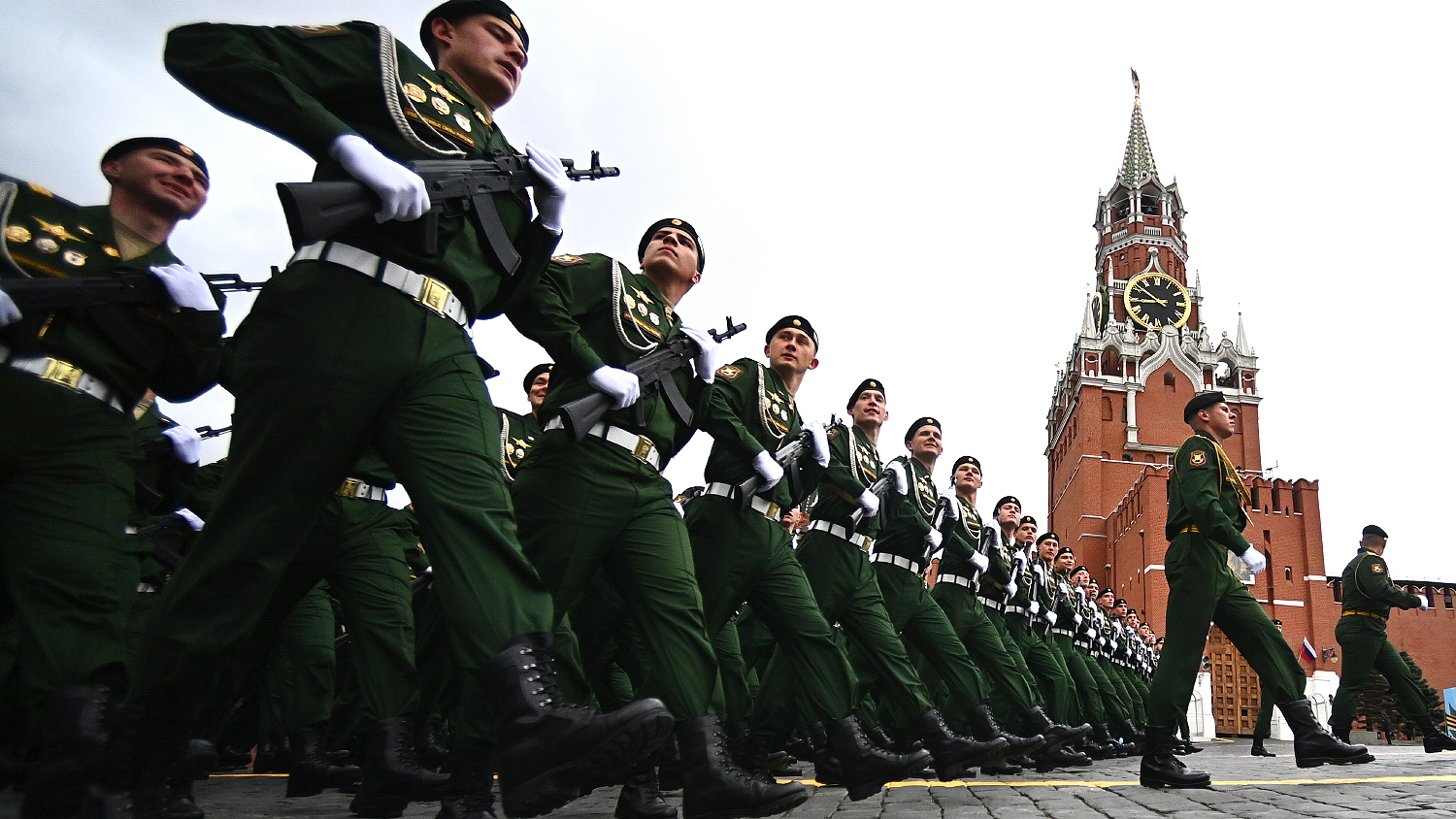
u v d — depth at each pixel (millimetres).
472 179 3342
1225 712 42562
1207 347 70312
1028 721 9438
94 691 3369
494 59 3830
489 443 3193
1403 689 11352
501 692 2885
